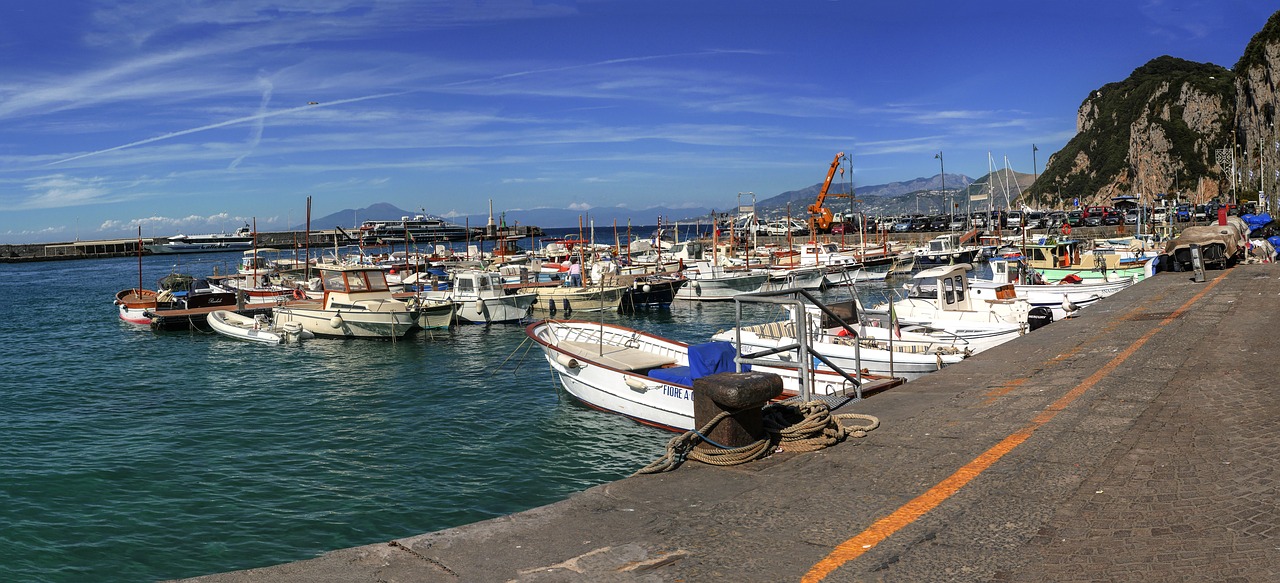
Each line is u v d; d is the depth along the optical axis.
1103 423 7.99
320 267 39.69
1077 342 14.03
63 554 12.35
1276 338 12.99
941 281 23.67
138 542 12.82
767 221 131.00
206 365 31.03
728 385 7.07
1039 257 42.59
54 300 61.25
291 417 21.67
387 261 77.88
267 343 36.50
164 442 19.08
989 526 5.39
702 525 5.56
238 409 22.83
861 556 4.96
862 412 9.15
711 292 51.44
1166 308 18.20
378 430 19.88
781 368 16.84
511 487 15.34
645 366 19.53
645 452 17.22
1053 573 4.64
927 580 4.60
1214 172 158.62
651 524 5.60
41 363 32.03
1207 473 6.20
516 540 5.32
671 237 128.50
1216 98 165.50
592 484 15.42
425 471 16.39
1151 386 9.73
